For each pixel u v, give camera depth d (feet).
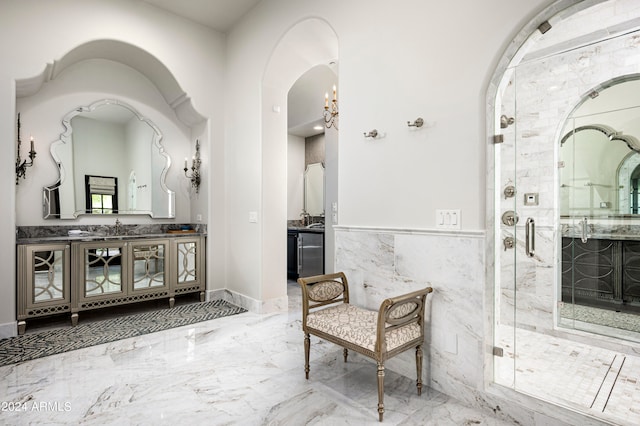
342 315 7.08
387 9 7.65
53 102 11.42
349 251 8.34
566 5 5.34
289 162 20.56
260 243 11.71
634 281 8.27
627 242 8.47
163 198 13.82
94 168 12.25
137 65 12.69
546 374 7.06
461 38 6.41
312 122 17.29
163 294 12.05
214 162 13.32
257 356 8.25
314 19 9.57
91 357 8.11
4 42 9.25
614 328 8.32
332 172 15.07
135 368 7.57
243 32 12.57
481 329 6.07
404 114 7.30
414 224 7.11
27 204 10.93
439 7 6.73
